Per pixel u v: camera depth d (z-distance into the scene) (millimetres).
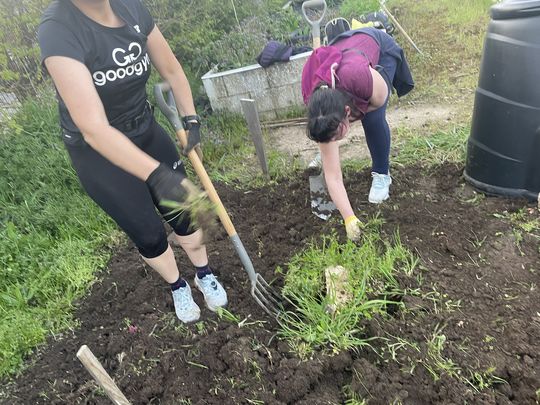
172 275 2441
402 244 2760
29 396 2463
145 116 2156
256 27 5734
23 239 3479
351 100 2379
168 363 2396
